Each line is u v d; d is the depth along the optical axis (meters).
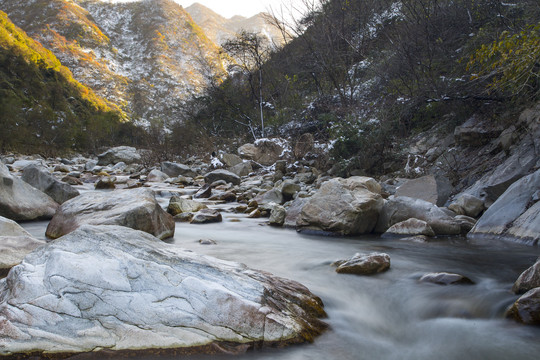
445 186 7.14
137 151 25.19
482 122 8.72
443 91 9.40
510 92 8.12
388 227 5.99
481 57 6.76
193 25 150.75
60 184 7.57
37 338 2.14
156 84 113.69
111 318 2.26
